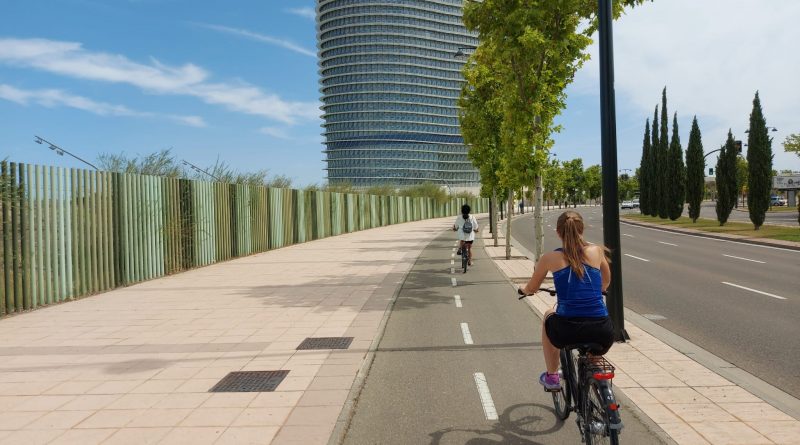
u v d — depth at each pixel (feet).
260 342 25.27
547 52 43.93
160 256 50.47
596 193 507.71
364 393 18.12
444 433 14.69
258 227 77.00
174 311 33.17
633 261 59.41
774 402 16.35
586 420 12.30
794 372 19.66
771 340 24.44
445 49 529.86
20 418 16.06
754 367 20.31
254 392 18.21
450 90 533.55
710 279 44.78
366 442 14.20
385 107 505.66
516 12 42.63
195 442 14.16
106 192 42.39
